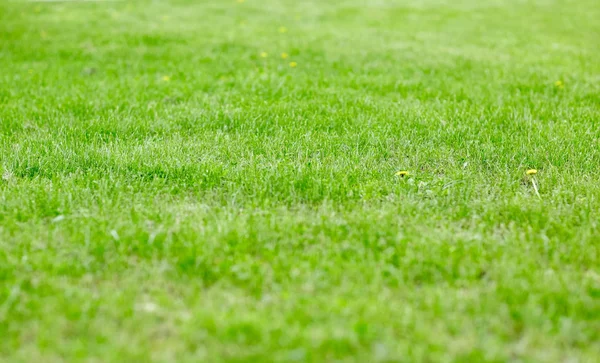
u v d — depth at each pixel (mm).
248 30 12766
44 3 16922
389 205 4289
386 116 6492
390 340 2818
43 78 8320
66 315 3012
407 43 11438
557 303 3150
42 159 5082
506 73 8797
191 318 2980
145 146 5484
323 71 8898
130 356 2742
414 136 5832
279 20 14461
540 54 10422
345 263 3494
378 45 11133
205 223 4016
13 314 3014
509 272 3412
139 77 8406
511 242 3793
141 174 4871
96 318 3000
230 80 8156
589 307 3115
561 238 3871
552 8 16844
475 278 3391
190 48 10617
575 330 2924
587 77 8570
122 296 3162
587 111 6777
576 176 4922
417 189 4656
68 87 7832
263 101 7141
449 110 6766
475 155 5352
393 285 3334
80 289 3248
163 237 3771
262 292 3266
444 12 16109
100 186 4543
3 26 12844
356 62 9555
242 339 2828
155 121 6305
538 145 5574
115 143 5555
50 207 4176
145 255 3592
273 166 4988
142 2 17312
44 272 3396
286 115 6539
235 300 3184
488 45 11359
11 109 6777
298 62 9547
